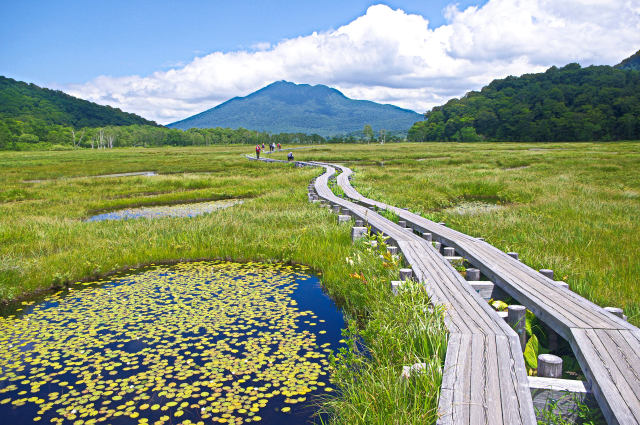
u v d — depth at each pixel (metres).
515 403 2.84
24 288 6.95
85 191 20.92
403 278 5.82
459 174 25.31
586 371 3.26
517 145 95.94
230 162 43.91
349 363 4.25
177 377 4.40
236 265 8.67
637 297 5.41
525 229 9.81
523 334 4.51
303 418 3.71
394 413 3.02
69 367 4.62
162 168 36.97
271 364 4.66
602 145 81.81
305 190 19.27
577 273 6.37
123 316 6.04
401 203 14.83
